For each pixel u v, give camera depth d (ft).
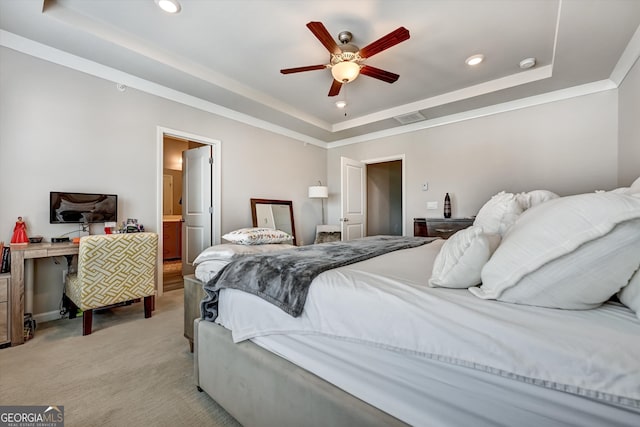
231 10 7.27
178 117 11.35
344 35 8.09
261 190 14.74
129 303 9.33
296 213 16.76
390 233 22.97
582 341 2.04
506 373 2.21
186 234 14.37
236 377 4.14
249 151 14.11
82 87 8.97
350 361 3.13
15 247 7.00
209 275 6.10
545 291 2.43
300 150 16.99
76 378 5.42
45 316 8.36
